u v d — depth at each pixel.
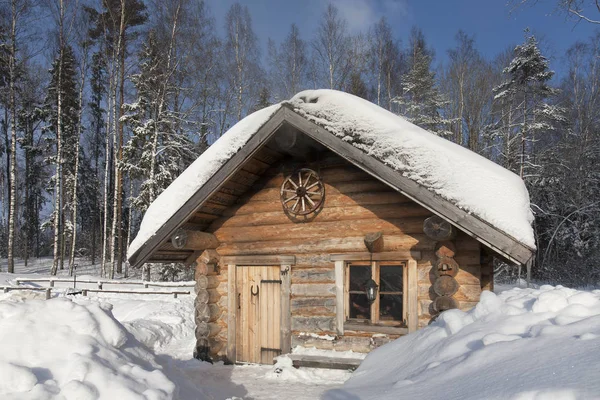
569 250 22.91
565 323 3.04
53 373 2.65
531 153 26.42
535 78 24.48
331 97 5.81
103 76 32.41
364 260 6.37
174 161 20.88
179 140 21.28
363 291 6.41
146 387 2.78
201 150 23.50
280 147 6.22
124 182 32.16
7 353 2.72
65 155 29.25
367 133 5.47
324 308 6.55
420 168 5.15
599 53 26.83
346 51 27.80
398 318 6.18
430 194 5.01
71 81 27.58
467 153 5.76
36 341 2.86
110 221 32.78
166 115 20.80
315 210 6.63
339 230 6.54
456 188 4.95
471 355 3.09
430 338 4.13
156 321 9.80
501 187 4.87
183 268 21.33
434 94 28.48
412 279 6.00
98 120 34.75
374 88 30.00
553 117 24.53
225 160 6.14
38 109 29.72
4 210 35.31
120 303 13.01
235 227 7.27
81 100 23.84
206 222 7.36
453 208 4.89
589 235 22.39
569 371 2.22
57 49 24.59
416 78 28.34
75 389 2.47
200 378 6.18
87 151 35.78
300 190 6.72
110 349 3.09
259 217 7.12
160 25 21.80
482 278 6.27
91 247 33.00
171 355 7.89
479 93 30.31
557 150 25.66
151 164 19.75
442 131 26.47
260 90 27.77
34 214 36.56
